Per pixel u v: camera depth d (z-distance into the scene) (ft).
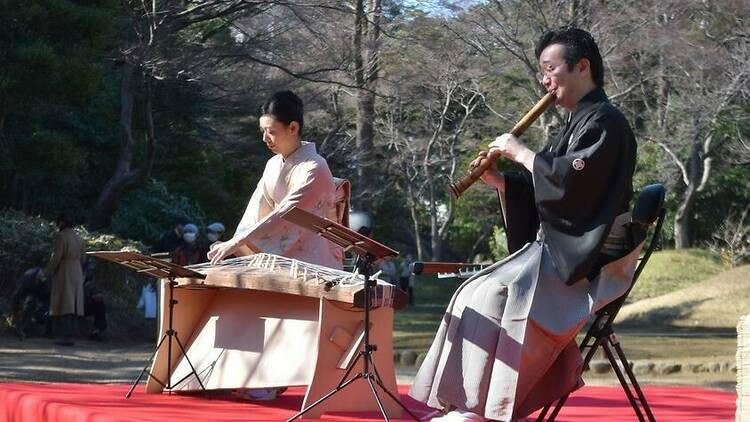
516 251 13.94
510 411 12.89
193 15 64.18
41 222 54.60
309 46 69.77
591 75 13.53
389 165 110.01
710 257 101.24
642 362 42.29
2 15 46.65
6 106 49.90
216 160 83.30
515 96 93.76
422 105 93.76
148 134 64.23
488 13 75.92
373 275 15.20
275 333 17.53
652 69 86.63
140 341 50.37
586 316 13.03
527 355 12.98
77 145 69.10
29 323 48.78
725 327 70.95
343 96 89.25
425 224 139.33
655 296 89.71
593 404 18.97
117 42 63.00
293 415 15.98
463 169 105.70
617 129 12.98
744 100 90.07
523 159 13.16
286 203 17.88
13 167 53.47
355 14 69.46
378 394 15.87
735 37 85.61
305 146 18.40
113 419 14.37
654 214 12.98
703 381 37.83
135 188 67.41
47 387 19.42
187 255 46.09
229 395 18.70
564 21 76.02
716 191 110.01
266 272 16.78
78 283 46.42
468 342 13.32
